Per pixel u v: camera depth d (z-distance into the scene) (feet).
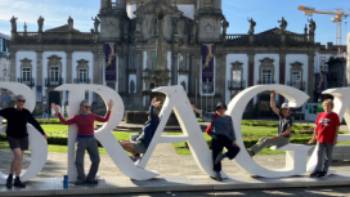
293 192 36.19
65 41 201.67
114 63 196.34
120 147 36.78
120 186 35.22
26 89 35.32
